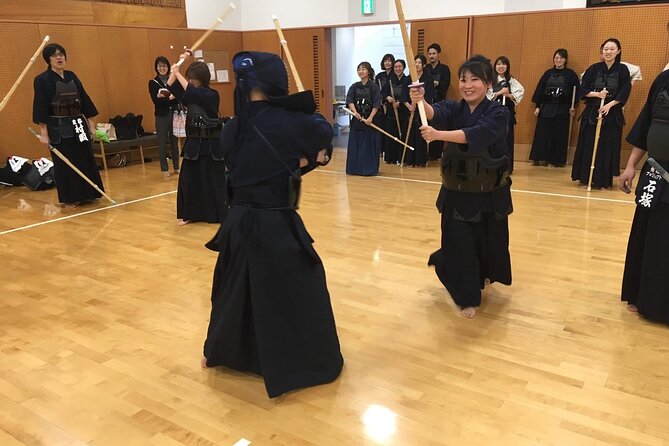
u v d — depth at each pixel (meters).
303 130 2.13
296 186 2.18
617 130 5.82
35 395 2.31
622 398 2.23
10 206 5.57
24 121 6.93
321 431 2.06
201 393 2.32
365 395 2.28
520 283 3.41
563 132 7.18
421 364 2.51
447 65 8.23
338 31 11.95
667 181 2.58
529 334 2.78
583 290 3.30
